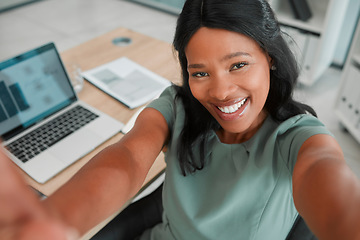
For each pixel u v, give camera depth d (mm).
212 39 663
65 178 1123
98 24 3834
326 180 553
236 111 764
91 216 560
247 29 656
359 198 492
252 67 703
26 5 4262
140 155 789
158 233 1068
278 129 793
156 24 3787
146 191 2094
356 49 2258
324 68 2900
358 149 2318
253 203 821
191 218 865
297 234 980
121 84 1558
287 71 778
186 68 855
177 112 924
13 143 1231
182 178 894
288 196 821
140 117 932
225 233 864
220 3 645
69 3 4305
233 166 866
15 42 3523
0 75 1189
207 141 912
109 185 626
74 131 1280
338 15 2602
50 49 1313
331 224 472
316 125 793
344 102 2418
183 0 708
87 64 1727
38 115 1313
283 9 2748
